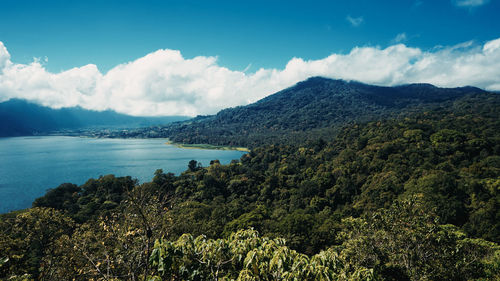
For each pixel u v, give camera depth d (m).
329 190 55.44
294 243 30.95
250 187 68.38
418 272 10.56
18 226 11.41
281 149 117.62
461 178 43.84
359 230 13.45
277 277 4.88
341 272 5.47
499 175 43.69
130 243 6.39
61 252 10.84
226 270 5.72
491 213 31.55
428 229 10.98
